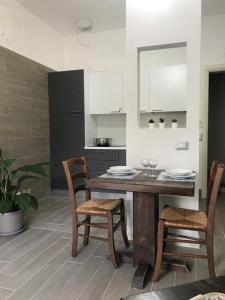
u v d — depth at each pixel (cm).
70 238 258
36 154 392
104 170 399
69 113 414
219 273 192
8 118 330
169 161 242
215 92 482
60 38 471
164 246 205
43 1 357
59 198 411
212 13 387
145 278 183
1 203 255
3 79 320
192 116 232
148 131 247
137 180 190
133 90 249
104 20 417
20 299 164
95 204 221
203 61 400
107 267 203
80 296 167
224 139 481
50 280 185
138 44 243
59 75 414
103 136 468
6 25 341
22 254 224
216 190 172
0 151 279
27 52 384
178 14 229
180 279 186
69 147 418
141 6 239
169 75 394
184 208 222
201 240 184
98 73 427
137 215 200
